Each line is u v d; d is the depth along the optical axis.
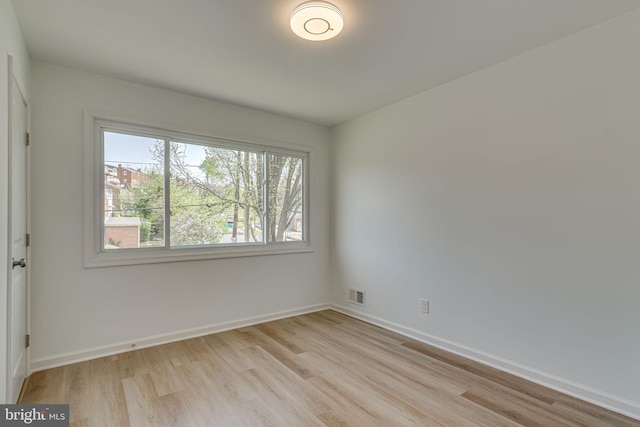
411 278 3.18
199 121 3.19
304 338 3.14
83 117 2.62
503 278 2.49
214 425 1.83
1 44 1.54
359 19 1.94
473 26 2.03
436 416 1.92
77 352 2.59
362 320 3.70
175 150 3.12
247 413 1.94
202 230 3.28
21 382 2.16
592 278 2.05
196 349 2.85
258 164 3.68
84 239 2.62
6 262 1.66
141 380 2.30
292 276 3.88
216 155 3.38
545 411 1.96
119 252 2.81
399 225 3.31
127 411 1.94
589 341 2.06
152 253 2.95
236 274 3.44
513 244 2.43
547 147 2.25
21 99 2.13
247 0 1.78
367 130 3.68
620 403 1.94
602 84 2.01
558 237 2.20
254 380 2.32
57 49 2.30
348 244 3.93
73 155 2.59
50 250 2.49
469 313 2.70
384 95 3.16
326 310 4.11
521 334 2.38
